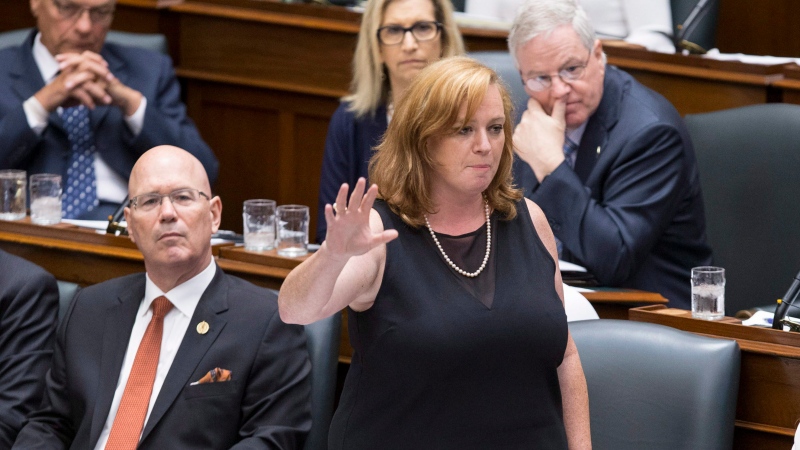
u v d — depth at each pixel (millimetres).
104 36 14656
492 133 6887
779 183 12875
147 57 15094
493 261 7039
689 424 8469
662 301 10609
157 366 9445
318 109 16500
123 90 14258
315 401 9516
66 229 12055
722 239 13133
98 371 9461
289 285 6477
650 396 8609
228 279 9766
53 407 9594
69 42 14367
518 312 6844
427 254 6941
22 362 10180
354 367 7039
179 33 17203
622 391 8688
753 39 17641
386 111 13383
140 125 14336
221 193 17359
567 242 11352
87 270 11844
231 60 16953
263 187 17094
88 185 14281
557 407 7199
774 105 13086
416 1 12938
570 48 11359
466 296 6824
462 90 6730
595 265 11195
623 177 11438
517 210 7328
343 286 6586
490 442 6844
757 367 8984
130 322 9633
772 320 9555
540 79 11594
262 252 11250
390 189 7047
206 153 14875
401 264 6855
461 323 6723
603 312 10680
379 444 6879
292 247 11148
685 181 11625
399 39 12945
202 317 9414
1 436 9875
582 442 7539
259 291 9688
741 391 9078
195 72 17156
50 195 12359
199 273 9625
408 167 6969
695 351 8594
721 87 14492
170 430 9117
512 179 7488
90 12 14289
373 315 6844
